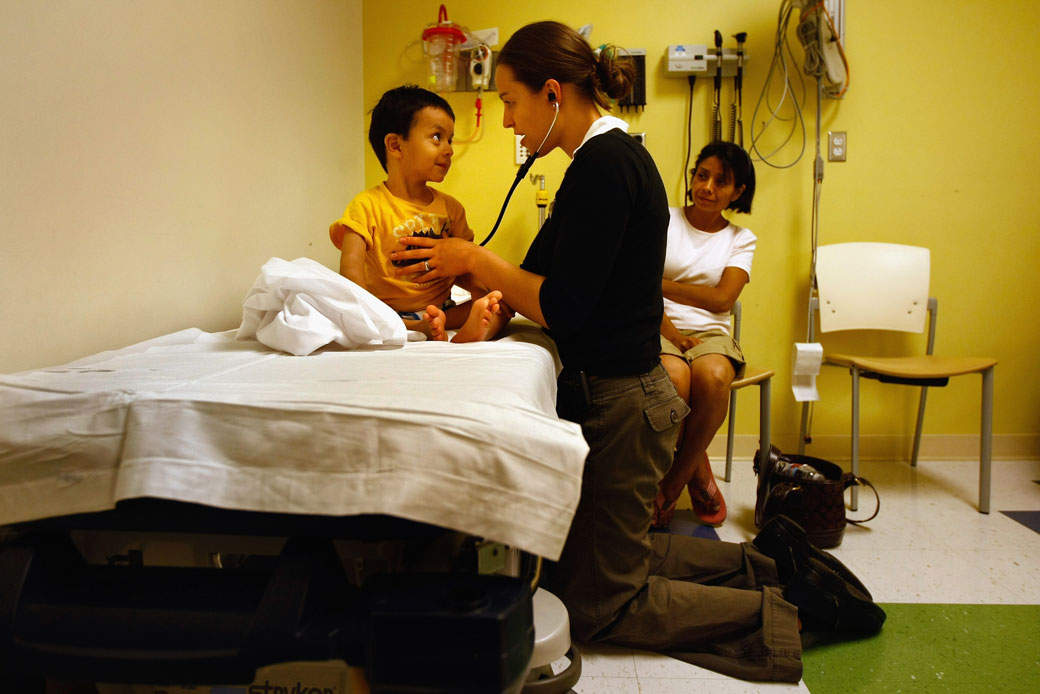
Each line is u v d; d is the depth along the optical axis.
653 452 1.21
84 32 1.04
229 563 0.77
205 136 1.40
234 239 1.54
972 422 2.57
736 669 1.24
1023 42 2.41
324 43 2.11
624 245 1.16
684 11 2.44
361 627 0.55
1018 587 1.59
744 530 1.92
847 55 2.44
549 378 0.95
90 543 0.70
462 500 0.57
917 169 2.47
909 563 1.71
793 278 2.52
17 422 0.62
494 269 1.17
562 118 1.21
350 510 0.58
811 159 2.47
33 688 0.71
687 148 2.48
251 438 0.60
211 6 1.42
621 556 1.22
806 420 2.55
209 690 0.78
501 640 0.50
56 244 1.00
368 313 0.98
